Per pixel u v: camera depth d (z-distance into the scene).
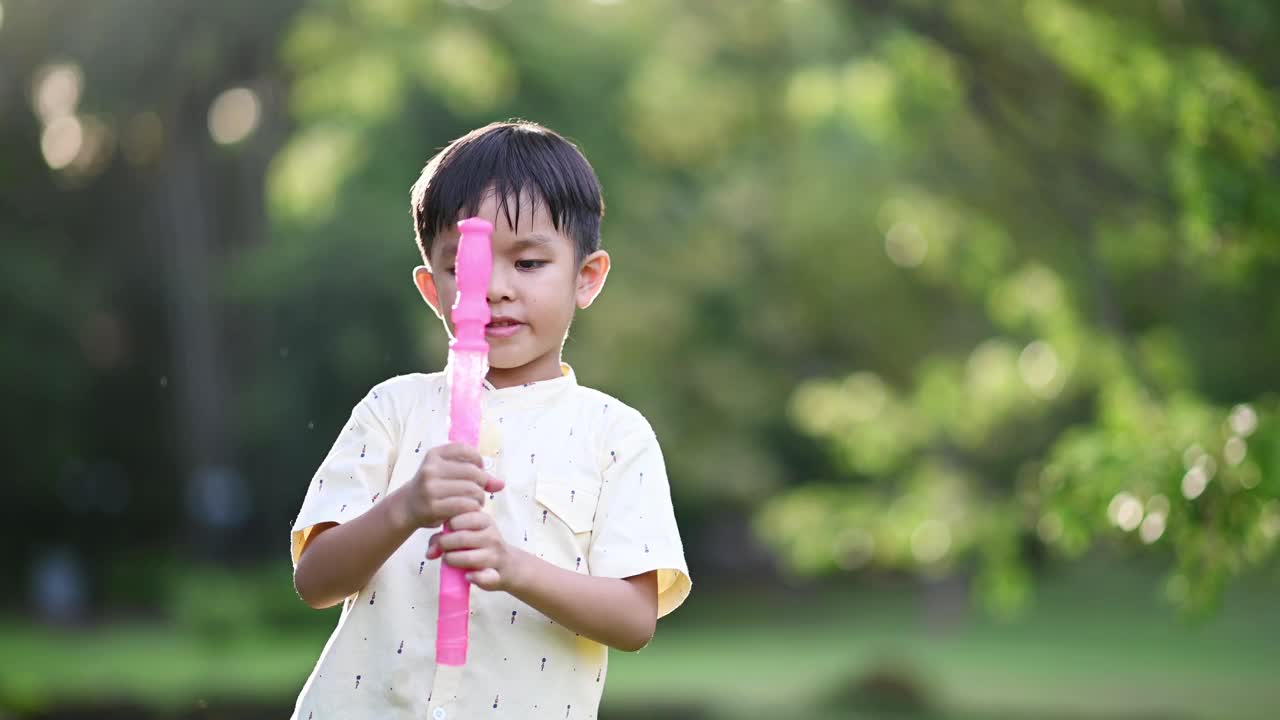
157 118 22.28
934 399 13.62
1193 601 7.60
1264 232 7.86
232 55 18.30
